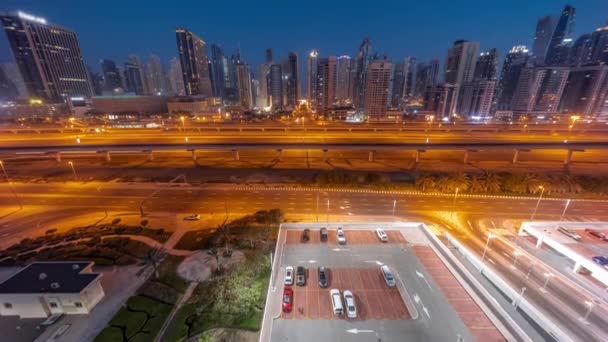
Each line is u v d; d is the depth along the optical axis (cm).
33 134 15288
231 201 7394
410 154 12431
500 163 10850
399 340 2930
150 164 11094
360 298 3491
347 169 10294
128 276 4609
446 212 6625
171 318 3809
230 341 3425
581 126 16925
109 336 3522
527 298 3928
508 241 5403
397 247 4550
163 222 6306
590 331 3409
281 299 3500
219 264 4762
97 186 8550
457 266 4031
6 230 6075
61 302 3819
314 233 4916
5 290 3756
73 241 5528
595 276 4256
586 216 6322
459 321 3148
